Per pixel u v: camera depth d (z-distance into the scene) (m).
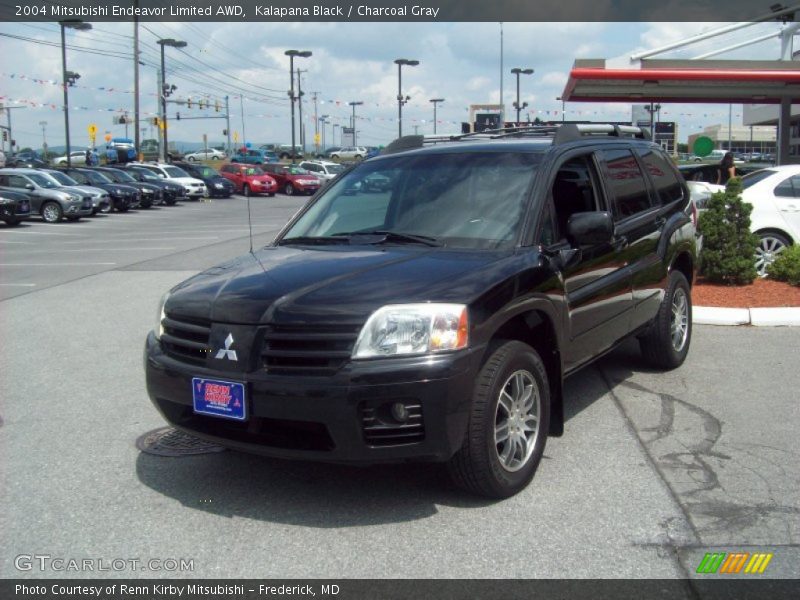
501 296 4.13
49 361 7.54
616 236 5.55
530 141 5.43
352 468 4.73
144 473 4.72
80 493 4.45
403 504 4.23
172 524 4.05
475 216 4.85
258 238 20.55
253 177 46.31
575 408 5.84
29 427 5.60
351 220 5.24
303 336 3.85
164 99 53.38
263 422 4.01
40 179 28.98
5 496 4.42
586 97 18.30
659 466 4.69
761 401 5.88
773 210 10.60
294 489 4.45
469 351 3.90
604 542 3.77
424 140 6.16
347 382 3.74
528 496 4.30
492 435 4.06
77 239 21.70
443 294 3.96
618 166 6.02
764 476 4.52
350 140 97.88
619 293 5.58
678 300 6.82
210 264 15.02
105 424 5.65
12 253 18.28
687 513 4.06
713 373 6.66
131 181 35.62
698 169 14.88
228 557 3.71
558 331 4.67
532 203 4.80
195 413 4.14
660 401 5.95
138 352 7.87
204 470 4.75
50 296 11.53
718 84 16.14
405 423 3.83
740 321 8.39
